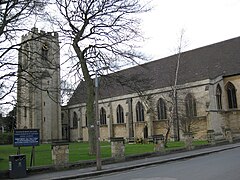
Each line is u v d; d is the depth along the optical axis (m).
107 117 62.72
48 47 27.72
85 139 69.31
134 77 29.22
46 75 25.89
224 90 48.28
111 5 26.70
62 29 26.94
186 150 29.91
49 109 66.94
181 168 16.73
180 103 47.34
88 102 27.17
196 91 47.53
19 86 24.89
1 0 21.19
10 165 17.39
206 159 21.14
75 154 27.59
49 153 30.66
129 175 15.90
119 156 23.09
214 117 45.66
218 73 48.59
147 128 54.25
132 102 57.97
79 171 18.73
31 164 19.45
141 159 24.16
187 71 52.25
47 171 18.98
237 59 48.44
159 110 52.69
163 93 51.56
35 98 63.91
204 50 54.62
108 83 29.50
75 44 26.95
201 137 46.31
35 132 19.42
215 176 12.83
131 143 48.84
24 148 41.50
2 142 63.88
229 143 37.28
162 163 21.58
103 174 17.91
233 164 16.70
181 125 44.81
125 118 58.66
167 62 57.69
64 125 75.56
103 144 48.25
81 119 70.25
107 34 26.97
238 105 46.62
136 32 27.17
